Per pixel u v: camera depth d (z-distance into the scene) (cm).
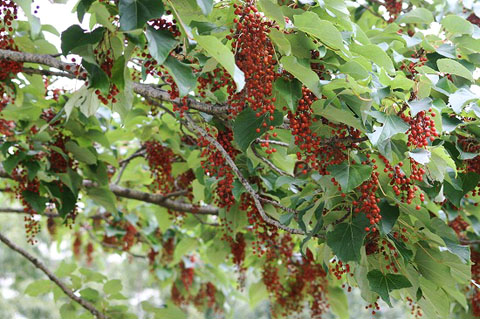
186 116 330
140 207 657
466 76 300
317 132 287
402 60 336
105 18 242
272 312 573
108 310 496
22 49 409
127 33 240
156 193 554
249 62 253
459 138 315
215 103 349
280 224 313
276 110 279
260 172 377
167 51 233
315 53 282
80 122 426
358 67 268
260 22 253
